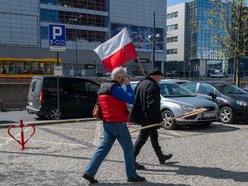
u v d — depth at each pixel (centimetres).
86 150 811
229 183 570
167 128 1110
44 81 1350
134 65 8462
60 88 1382
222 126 1182
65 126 1176
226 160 715
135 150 648
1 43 7388
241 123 1261
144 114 633
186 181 580
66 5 8144
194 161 707
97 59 8662
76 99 1412
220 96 1274
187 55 10512
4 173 629
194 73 10106
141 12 9362
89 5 8500
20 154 771
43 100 1336
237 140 927
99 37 8738
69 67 8269
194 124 1090
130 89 561
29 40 7694
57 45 1223
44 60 3481
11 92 1914
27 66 3409
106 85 559
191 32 10288
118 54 692
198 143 886
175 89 1207
